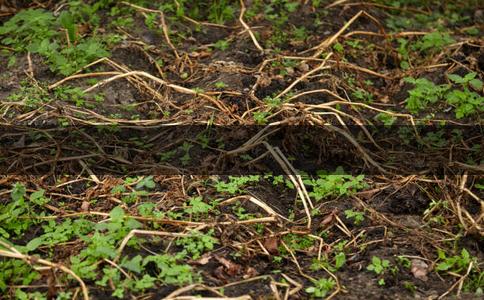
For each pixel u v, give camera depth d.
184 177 5.16
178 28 6.83
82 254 4.29
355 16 6.98
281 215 4.90
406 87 6.40
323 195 5.07
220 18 6.99
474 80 6.02
